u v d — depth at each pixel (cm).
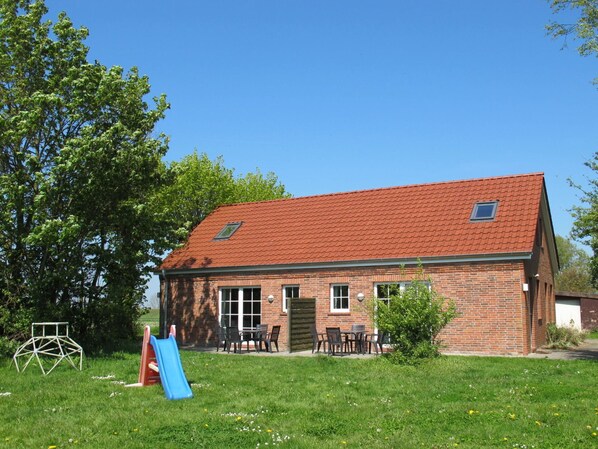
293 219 2722
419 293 1744
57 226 1852
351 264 2280
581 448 843
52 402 1200
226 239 2750
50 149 2091
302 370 1647
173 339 1391
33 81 2116
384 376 1516
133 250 2203
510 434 924
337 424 1015
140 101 2277
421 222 2344
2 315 1994
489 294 2039
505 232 2112
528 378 1445
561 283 5834
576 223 1798
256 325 2488
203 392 1311
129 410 1129
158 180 2297
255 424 1011
